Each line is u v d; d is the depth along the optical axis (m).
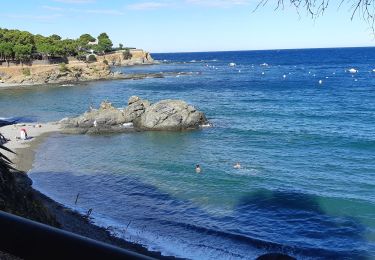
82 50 179.00
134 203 26.31
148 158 37.91
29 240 1.82
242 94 92.88
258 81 126.25
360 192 27.94
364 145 42.09
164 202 26.53
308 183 30.09
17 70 124.06
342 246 20.31
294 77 139.50
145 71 171.25
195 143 44.09
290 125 54.47
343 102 77.81
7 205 10.96
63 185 30.03
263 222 23.31
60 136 48.09
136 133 49.66
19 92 100.94
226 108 70.56
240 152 39.94
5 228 1.88
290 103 77.19
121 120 52.94
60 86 113.94
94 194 28.02
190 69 187.62
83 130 50.56
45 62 136.12
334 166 34.62
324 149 40.88
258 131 50.03
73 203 26.06
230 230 22.16
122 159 37.66
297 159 37.06
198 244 20.45
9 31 141.00
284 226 22.75
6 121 59.47
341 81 122.56
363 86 107.56
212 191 28.48
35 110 71.94
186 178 31.48
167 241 20.73
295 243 20.59
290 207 25.42
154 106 52.25
